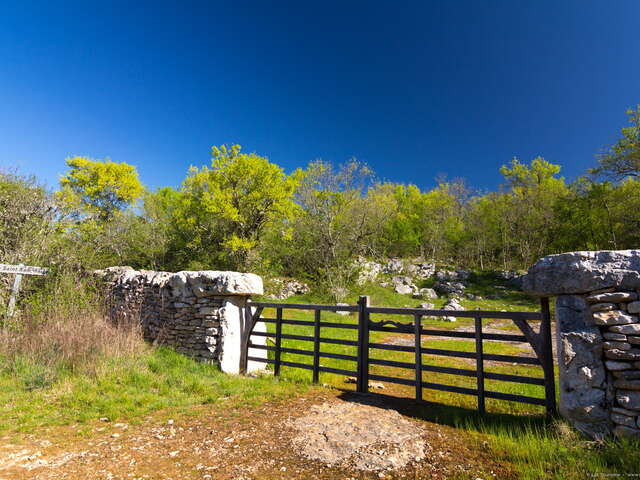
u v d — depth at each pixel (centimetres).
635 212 2188
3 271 903
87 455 367
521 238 3478
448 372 518
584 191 2702
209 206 2162
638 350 363
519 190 3825
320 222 2620
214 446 392
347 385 677
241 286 740
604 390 379
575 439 371
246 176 2275
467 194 4288
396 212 3897
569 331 408
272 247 2569
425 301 2528
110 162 2920
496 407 548
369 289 2611
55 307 845
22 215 1116
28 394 543
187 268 2312
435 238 3888
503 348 1107
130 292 995
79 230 1279
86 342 677
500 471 328
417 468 338
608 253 400
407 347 562
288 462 355
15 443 390
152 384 602
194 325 792
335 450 379
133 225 2339
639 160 2061
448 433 421
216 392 588
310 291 2498
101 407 500
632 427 354
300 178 2636
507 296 2616
